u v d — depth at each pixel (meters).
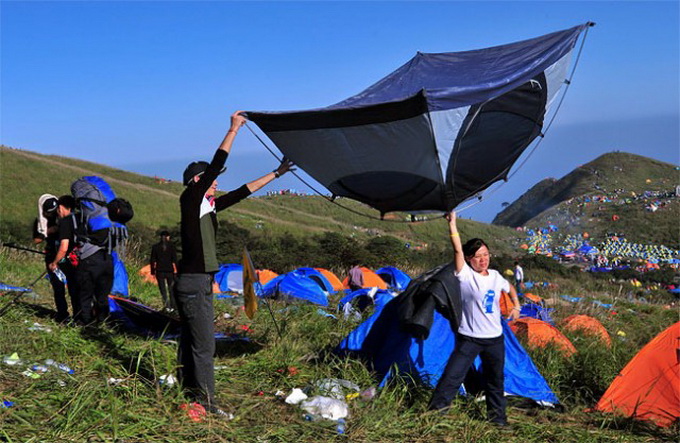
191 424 4.19
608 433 4.96
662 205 140.62
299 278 12.23
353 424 4.58
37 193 45.50
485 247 5.04
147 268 14.09
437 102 4.73
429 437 4.50
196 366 4.57
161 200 53.28
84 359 5.41
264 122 5.09
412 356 5.98
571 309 13.77
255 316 8.91
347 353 6.37
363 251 24.25
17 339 5.57
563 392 6.32
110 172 62.97
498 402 4.98
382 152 5.13
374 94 5.98
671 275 56.47
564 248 110.06
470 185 5.22
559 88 5.56
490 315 4.96
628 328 12.67
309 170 5.50
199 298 4.52
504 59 5.74
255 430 4.25
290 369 5.88
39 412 4.08
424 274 5.58
